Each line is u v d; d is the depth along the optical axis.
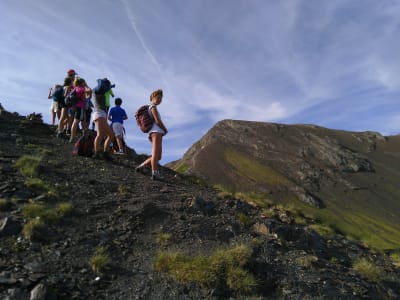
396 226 169.88
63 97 14.89
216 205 9.68
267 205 12.66
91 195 8.42
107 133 12.12
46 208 7.08
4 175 8.26
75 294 4.86
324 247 9.52
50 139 13.91
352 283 7.17
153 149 10.81
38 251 5.66
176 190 10.20
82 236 6.48
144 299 5.20
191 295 5.46
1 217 6.38
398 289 7.98
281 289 6.19
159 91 10.20
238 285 5.77
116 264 5.92
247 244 7.48
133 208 7.98
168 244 6.91
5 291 4.47
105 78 11.95
